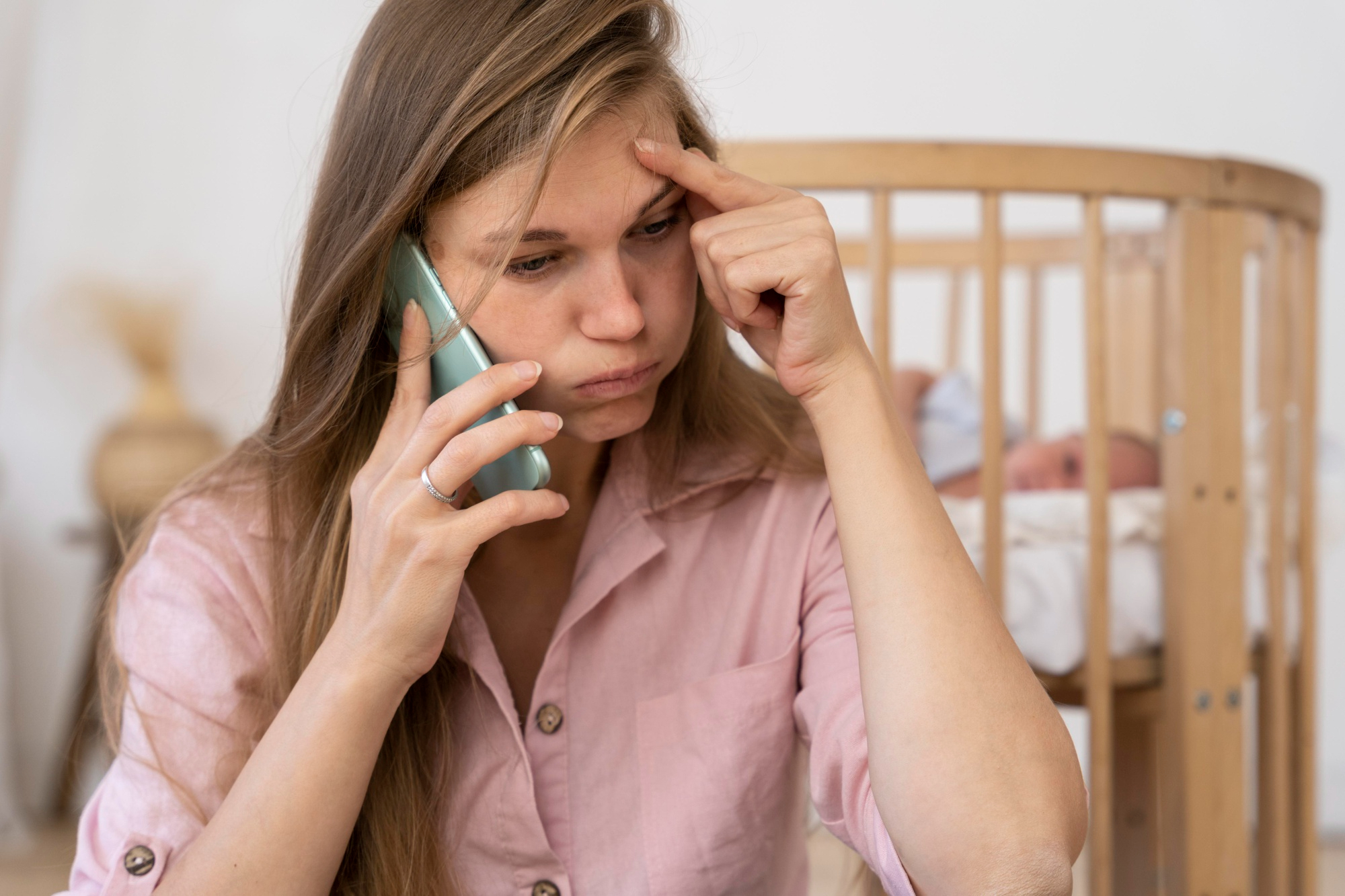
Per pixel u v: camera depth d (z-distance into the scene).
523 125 0.69
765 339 0.81
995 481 1.33
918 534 0.75
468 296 0.74
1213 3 2.64
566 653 0.87
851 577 0.76
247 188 2.93
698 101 0.84
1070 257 2.33
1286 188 1.47
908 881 0.72
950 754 0.69
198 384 2.93
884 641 0.73
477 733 0.85
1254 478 1.68
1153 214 2.77
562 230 0.70
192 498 0.91
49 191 2.89
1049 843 0.67
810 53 2.77
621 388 0.76
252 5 2.92
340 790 0.73
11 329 2.88
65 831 2.61
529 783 0.83
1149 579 1.43
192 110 2.92
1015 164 1.30
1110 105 2.70
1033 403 2.46
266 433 0.90
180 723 0.83
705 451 0.94
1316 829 1.59
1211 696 1.39
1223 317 1.39
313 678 0.75
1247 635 1.41
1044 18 2.71
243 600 0.87
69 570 2.90
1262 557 1.63
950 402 2.17
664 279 0.77
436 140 0.71
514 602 0.92
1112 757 1.74
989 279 1.31
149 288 2.90
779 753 0.88
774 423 0.94
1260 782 1.54
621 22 0.73
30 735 2.85
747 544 0.93
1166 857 1.41
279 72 2.93
